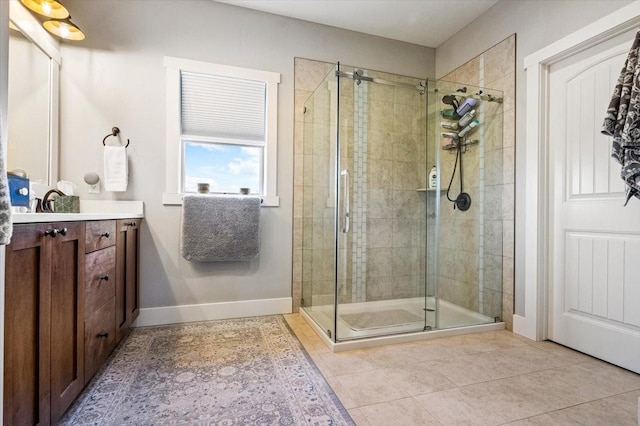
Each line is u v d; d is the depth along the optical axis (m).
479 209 2.62
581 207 2.02
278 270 2.75
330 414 1.36
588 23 1.91
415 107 2.76
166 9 2.47
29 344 0.97
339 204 2.46
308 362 1.84
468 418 1.34
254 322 2.53
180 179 2.56
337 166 2.44
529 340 2.20
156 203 2.45
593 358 1.92
